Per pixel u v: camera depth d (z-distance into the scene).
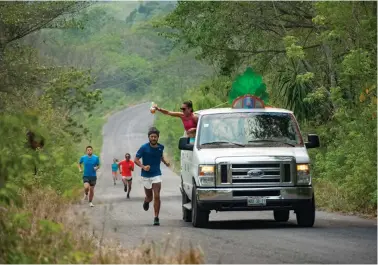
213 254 17.92
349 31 39.34
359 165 31.20
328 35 39.66
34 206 20.97
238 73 54.59
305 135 45.28
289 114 26.50
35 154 15.19
